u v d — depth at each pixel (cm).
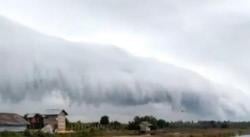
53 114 10388
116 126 12925
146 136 9162
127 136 8956
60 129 10331
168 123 16000
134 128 12838
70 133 8300
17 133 7531
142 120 13438
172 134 10494
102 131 10125
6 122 8525
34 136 7444
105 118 13238
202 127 18150
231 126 19912
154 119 14562
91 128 10775
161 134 10338
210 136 11338
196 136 10388
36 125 10275
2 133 7288
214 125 19088
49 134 7719
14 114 9181
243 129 18150
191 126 17788
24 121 9006
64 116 10612
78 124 11356
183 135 10144
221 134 12425
